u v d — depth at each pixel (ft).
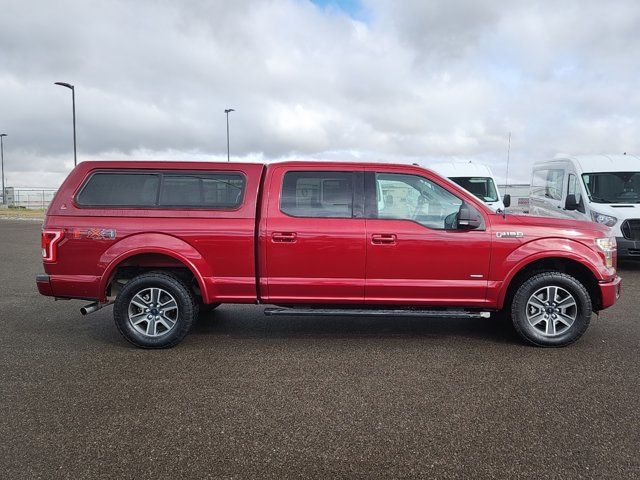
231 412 11.97
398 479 9.23
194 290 17.88
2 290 26.94
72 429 11.09
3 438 10.68
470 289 16.63
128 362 15.49
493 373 14.51
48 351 16.55
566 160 38.11
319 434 10.90
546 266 17.57
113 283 17.60
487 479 9.21
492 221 16.67
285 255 16.60
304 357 15.96
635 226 31.32
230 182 16.97
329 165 17.07
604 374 14.40
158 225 16.56
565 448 10.27
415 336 18.31
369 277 16.67
